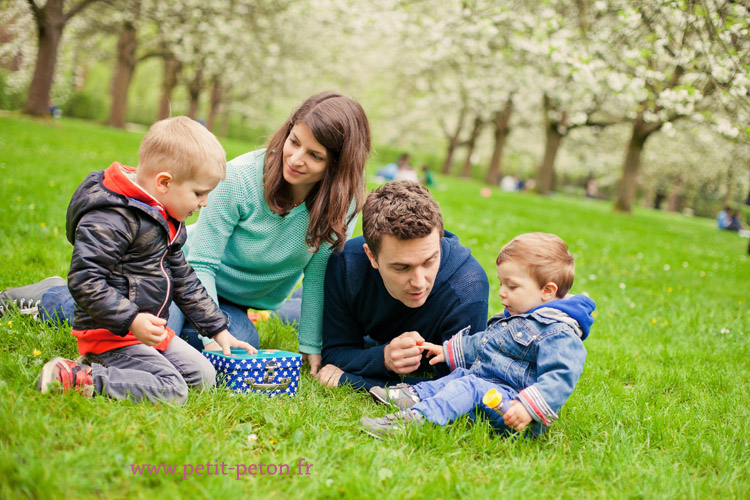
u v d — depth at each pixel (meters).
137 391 2.14
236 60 22.06
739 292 6.54
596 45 8.16
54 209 5.49
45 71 16.41
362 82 27.50
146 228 2.20
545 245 2.41
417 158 39.22
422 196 2.36
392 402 2.35
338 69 24.44
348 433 2.09
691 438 2.34
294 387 2.47
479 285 2.69
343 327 2.82
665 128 8.38
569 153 29.00
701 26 6.14
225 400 2.25
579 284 5.75
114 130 21.52
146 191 2.23
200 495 1.58
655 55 7.21
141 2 16.73
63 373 2.07
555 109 20.45
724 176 27.22
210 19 17.34
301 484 1.72
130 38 22.92
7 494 1.46
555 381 2.17
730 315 5.07
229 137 37.56
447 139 32.78
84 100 30.83
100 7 19.06
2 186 6.09
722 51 6.25
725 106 6.95
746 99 6.20
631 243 9.96
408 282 2.38
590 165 29.27
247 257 2.85
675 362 3.49
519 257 2.40
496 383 2.38
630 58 8.16
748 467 2.15
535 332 2.32
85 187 2.16
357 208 2.75
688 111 7.90
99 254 2.08
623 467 2.04
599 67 7.80
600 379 3.04
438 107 27.73
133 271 2.22
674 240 12.34
